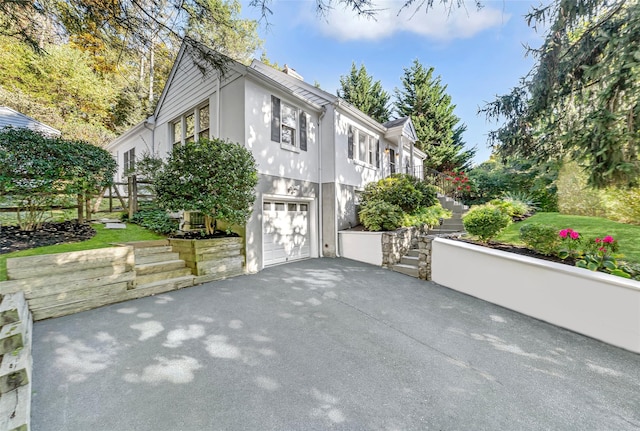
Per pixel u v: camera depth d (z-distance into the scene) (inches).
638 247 216.2
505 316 174.6
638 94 176.9
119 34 162.9
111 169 252.8
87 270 162.9
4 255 171.2
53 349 119.2
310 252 357.1
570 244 190.2
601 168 190.2
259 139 284.2
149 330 140.1
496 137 269.1
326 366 114.8
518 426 85.6
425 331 151.0
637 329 133.2
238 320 155.7
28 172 198.8
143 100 695.7
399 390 100.8
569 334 151.7
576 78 214.2
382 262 301.4
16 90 556.7
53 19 156.0
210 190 225.6
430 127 844.6
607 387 106.7
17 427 66.3
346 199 386.0
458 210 450.3
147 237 249.6
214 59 186.7
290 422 84.4
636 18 170.9
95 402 90.1
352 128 413.1
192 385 100.2
